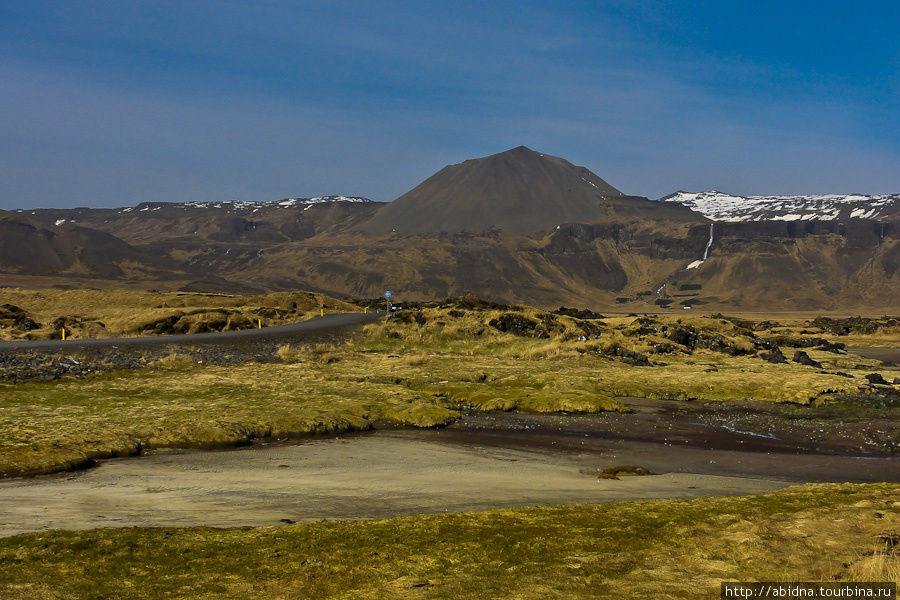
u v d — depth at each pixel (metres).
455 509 17.41
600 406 38.50
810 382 47.69
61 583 10.98
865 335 143.88
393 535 14.32
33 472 20.50
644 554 13.29
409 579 11.72
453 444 28.52
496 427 32.97
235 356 51.34
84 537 13.48
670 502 17.86
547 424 34.19
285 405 32.97
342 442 28.00
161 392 35.28
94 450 23.33
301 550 13.15
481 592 11.15
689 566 12.59
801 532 14.68
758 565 12.62
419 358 55.59
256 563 12.38
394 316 74.88
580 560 12.91
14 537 13.34
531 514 16.36
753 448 29.27
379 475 21.70
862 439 31.50
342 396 36.88
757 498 18.36
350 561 12.61
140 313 73.94
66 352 45.22
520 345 66.19
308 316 88.12
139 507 16.58
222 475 20.95
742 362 63.72
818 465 25.94
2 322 67.88
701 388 45.88
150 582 11.28
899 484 20.30
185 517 15.74
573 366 56.19
